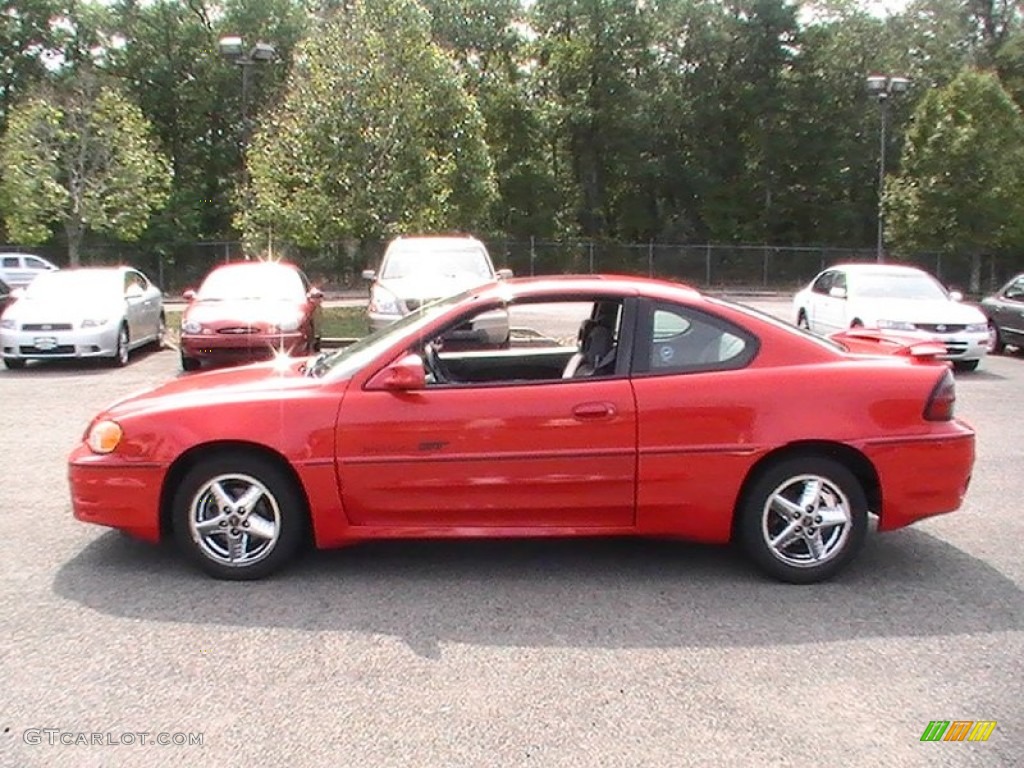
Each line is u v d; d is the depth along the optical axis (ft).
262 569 16.85
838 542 16.79
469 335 19.20
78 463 17.01
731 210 153.69
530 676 13.19
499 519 16.65
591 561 18.04
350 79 70.33
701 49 150.30
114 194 99.45
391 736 11.55
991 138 106.42
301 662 13.61
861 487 16.84
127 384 40.34
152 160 102.78
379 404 16.42
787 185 154.92
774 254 134.72
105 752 11.16
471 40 143.02
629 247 135.03
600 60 148.15
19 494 22.71
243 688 12.79
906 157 112.57
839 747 11.35
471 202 85.92
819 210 153.69
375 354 16.98
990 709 12.30
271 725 11.80
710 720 11.98
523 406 16.37
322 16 126.82
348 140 70.44
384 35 72.74
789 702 12.48
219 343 42.27
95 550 18.57
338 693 12.66
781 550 16.85
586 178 156.04
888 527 16.94
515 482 16.42
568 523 16.69
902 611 15.65
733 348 16.93
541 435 16.35
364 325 63.87
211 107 141.08
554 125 145.59
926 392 16.79
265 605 15.76
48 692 12.66
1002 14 153.79
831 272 53.62
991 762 11.05
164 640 14.34
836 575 17.13
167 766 10.86
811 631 14.80
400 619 15.20
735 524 16.98
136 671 13.29
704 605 15.84
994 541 19.45
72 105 98.27
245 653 13.92
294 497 16.78
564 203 150.30
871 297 48.26
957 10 154.51
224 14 139.33
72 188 97.04
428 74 74.23
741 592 16.44
